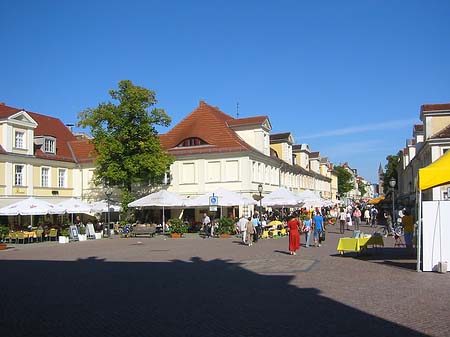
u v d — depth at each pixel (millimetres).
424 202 15867
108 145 41312
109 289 13156
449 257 15602
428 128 38656
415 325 8602
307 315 9547
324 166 93875
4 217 40469
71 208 36750
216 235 36938
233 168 45281
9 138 40906
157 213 47344
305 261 19172
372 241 20406
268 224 38156
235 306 10562
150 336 8242
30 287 13766
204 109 50219
